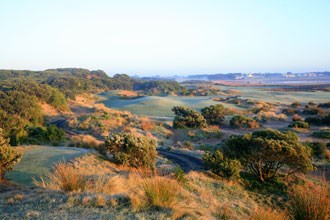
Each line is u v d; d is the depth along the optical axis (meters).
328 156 28.58
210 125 54.12
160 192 6.88
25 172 14.46
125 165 19.27
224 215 8.20
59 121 56.97
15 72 172.62
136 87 181.12
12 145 26.27
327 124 50.78
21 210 6.48
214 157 20.95
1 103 52.41
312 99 107.88
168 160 24.67
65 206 6.60
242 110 75.88
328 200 6.14
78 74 194.75
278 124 54.59
